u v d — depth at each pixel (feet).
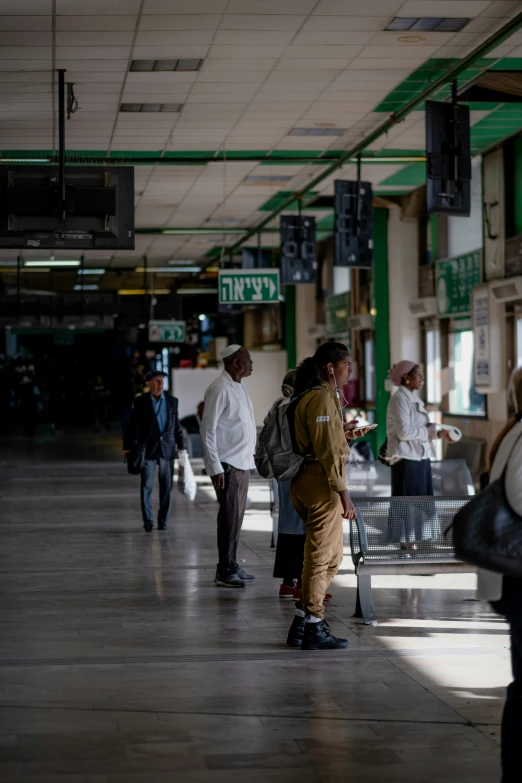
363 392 89.92
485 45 38.81
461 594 30.42
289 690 20.54
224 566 32.04
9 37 37.65
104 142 55.88
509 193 59.26
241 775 16.01
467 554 14.51
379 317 78.38
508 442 15.01
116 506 55.31
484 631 25.58
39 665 22.50
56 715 18.95
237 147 58.08
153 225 87.86
